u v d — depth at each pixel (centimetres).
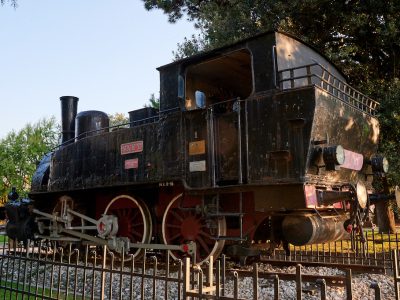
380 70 1386
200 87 845
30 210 1104
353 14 1230
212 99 872
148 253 1007
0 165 3728
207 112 718
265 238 850
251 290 628
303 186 598
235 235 719
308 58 769
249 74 834
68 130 1138
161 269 801
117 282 689
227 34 1384
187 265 371
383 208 1351
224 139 703
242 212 671
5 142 3878
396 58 1324
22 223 1120
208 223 716
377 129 854
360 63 1368
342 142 704
